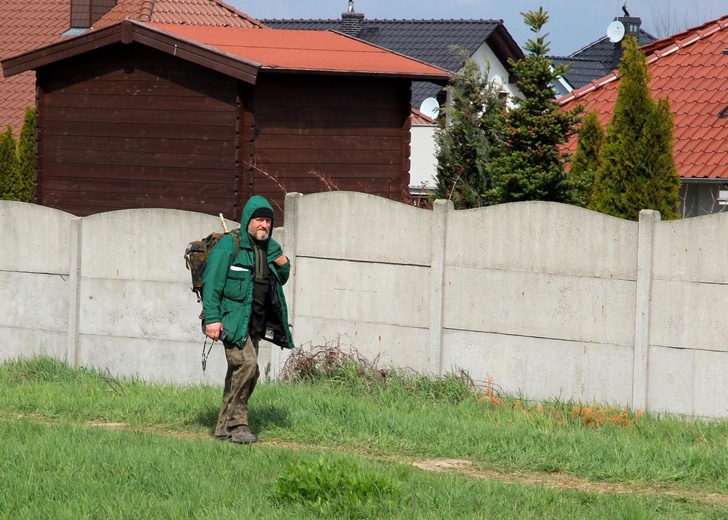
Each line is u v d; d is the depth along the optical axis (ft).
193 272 109.09
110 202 196.65
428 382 134.92
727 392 123.95
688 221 124.16
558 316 131.23
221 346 147.54
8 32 348.38
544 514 85.66
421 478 95.30
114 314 152.15
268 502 86.89
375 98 201.16
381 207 139.23
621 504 88.43
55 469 96.32
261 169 191.52
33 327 156.87
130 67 193.88
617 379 128.88
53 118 199.93
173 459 99.66
